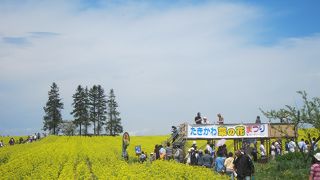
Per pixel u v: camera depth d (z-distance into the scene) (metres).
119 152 54.50
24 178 27.78
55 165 35.91
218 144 34.03
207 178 25.39
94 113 136.00
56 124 132.88
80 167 32.97
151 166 31.66
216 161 28.38
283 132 38.09
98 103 136.62
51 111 133.38
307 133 33.34
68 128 132.00
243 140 40.97
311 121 33.00
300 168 31.28
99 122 136.00
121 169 29.83
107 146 66.06
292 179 29.09
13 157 45.00
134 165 34.75
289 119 33.66
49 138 88.31
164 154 38.53
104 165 35.94
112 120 137.62
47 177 27.41
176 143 41.44
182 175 27.50
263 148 38.56
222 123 40.69
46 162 39.19
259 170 33.09
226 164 27.16
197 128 40.25
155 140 77.88
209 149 35.03
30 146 67.00
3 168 32.81
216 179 24.89
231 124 40.06
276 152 39.81
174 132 43.31
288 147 37.78
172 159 38.19
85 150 56.47
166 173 28.19
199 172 27.17
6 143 94.00
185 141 41.16
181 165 31.31
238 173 24.33
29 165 35.25
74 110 133.75
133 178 25.98
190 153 34.75
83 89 134.88
